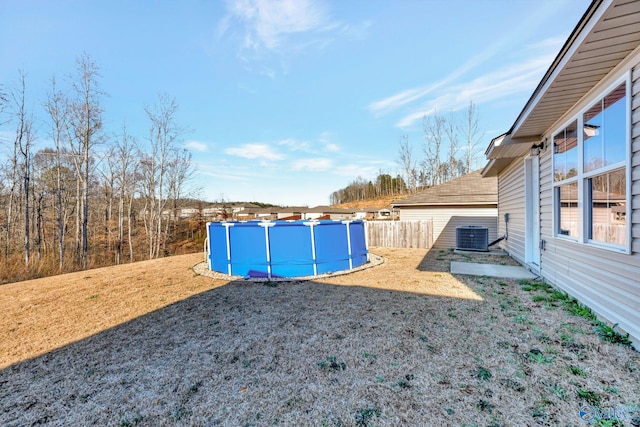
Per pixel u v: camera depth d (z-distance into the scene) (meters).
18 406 2.09
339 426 1.76
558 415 1.77
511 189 7.81
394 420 1.79
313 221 6.60
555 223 4.57
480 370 2.31
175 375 2.43
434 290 4.73
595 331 2.94
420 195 13.12
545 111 4.05
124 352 2.89
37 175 16.89
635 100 2.58
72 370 2.58
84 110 16.27
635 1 2.02
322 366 2.47
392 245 11.76
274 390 2.17
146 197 21.02
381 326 3.29
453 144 29.44
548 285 4.80
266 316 3.79
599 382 2.10
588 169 3.46
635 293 2.62
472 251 9.50
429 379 2.21
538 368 2.31
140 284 5.94
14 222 16.53
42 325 3.75
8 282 7.21
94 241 20.25
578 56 2.68
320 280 5.81
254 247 6.27
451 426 1.72
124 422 1.88
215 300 4.61
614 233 3.03
